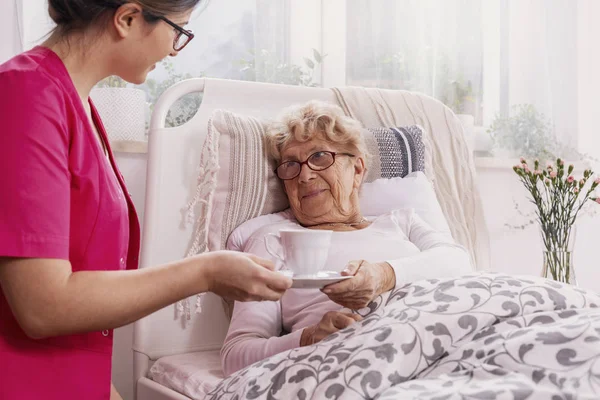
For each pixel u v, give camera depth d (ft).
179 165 5.81
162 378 5.25
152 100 6.87
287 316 4.99
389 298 4.29
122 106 6.47
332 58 7.86
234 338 4.75
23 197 2.82
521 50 9.09
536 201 7.09
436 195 6.93
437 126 7.13
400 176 6.28
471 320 3.81
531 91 9.16
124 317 2.97
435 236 5.57
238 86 6.22
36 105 2.97
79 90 3.40
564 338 3.37
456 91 8.54
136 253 3.86
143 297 2.99
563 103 9.40
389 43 8.09
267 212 5.74
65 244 2.93
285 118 5.58
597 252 10.05
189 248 5.77
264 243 5.07
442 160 7.04
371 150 6.19
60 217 2.91
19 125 2.90
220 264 3.13
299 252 3.73
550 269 6.93
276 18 7.43
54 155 2.96
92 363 3.32
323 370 3.63
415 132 6.52
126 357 6.63
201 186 5.66
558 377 3.20
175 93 5.90
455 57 8.51
